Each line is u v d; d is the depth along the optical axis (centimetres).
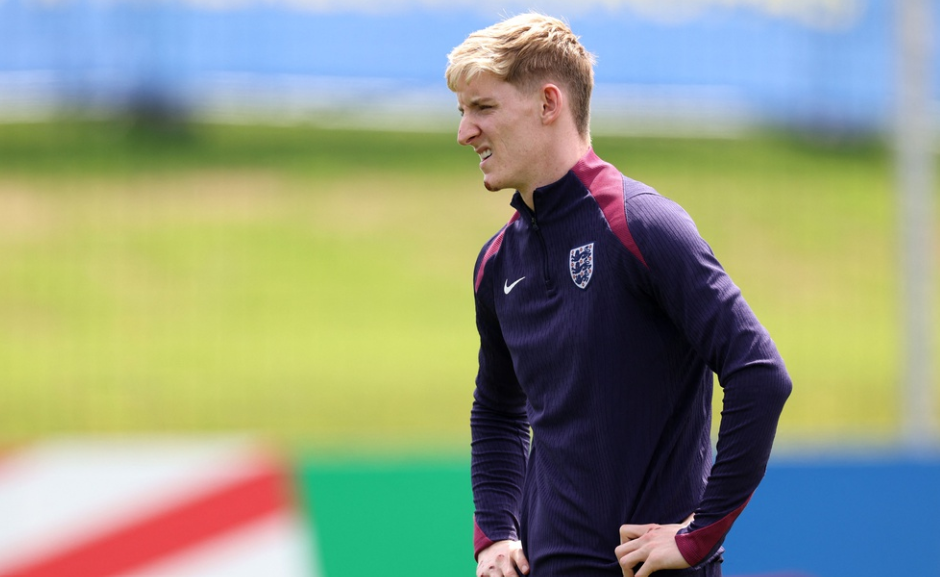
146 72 2975
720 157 5150
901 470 1450
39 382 3094
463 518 1378
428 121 5716
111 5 2973
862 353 3466
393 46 2600
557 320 708
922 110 1817
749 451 643
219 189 4778
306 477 1359
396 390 3169
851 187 4988
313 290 4041
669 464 698
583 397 696
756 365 642
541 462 740
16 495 1306
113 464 1329
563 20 771
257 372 3291
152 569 1322
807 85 2550
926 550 1441
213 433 2817
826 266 4228
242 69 2827
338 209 4750
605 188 702
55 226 4275
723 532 656
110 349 3416
